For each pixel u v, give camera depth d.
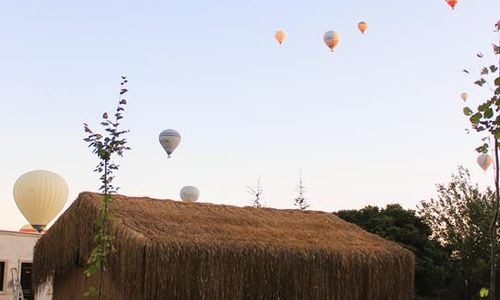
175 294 10.91
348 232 14.31
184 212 13.30
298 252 12.20
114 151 10.03
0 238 30.31
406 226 32.88
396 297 13.20
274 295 11.87
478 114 6.00
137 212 12.46
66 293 14.16
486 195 34.22
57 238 13.68
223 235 12.10
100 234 10.20
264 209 15.05
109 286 12.12
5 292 30.06
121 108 10.11
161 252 10.85
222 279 11.35
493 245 6.33
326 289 12.40
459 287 31.44
